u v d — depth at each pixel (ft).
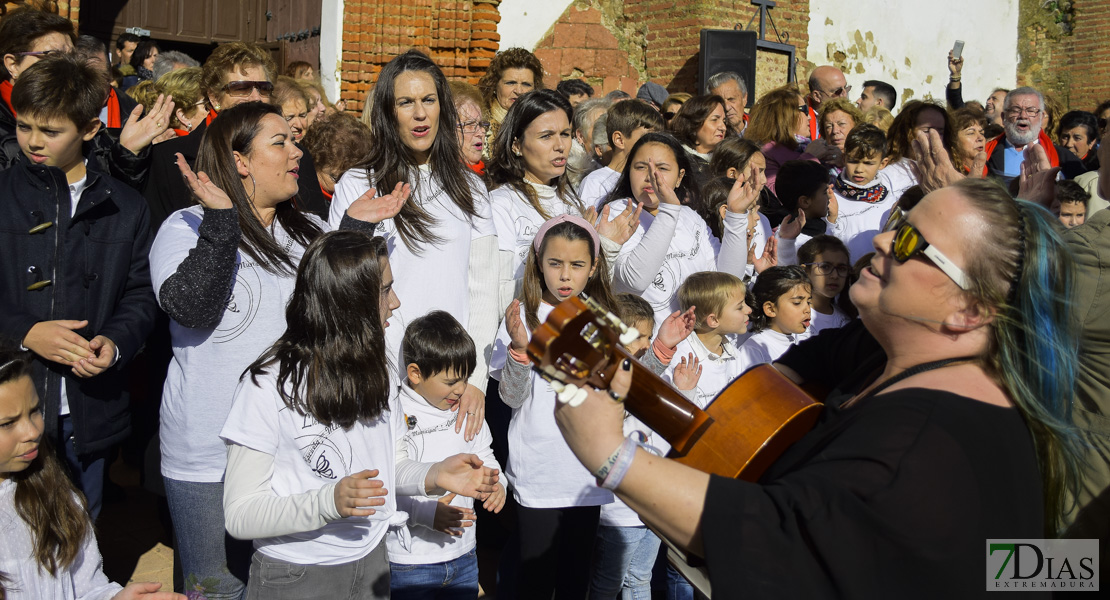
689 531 4.92
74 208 10.52
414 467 8.91
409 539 9.75
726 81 22.38
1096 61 40.50
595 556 11.23
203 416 9.19
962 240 5.25
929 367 5.45
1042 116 23.11
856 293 5.73
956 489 4.72
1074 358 5.45
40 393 9.93
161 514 13.66
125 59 24.82
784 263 15.02
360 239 8.16
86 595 8.04
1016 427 5.15
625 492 5.00
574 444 5.04
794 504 4.82
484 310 11.36
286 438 7.97
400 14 25.95
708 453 5.88
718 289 11.68
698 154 17.48
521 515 10.52
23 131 10.21
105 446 10.58
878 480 4.76
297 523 7.48
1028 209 5.44
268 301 9.40
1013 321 5.24
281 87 15.23
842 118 21.36
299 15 27.50
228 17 28.84
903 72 35.88
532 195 13.07
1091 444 7.63
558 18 29.71
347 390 7.93
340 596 8.23
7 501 7.62
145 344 11.89
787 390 6.15
